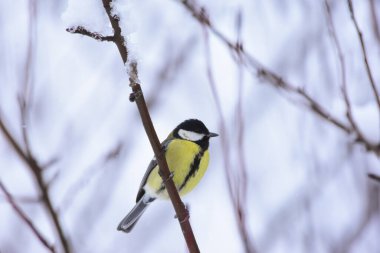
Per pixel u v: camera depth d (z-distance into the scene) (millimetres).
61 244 4809
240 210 6039
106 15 4953
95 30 4930
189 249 5891
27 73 5742
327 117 6086
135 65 5156
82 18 4883
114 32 4973
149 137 5945
